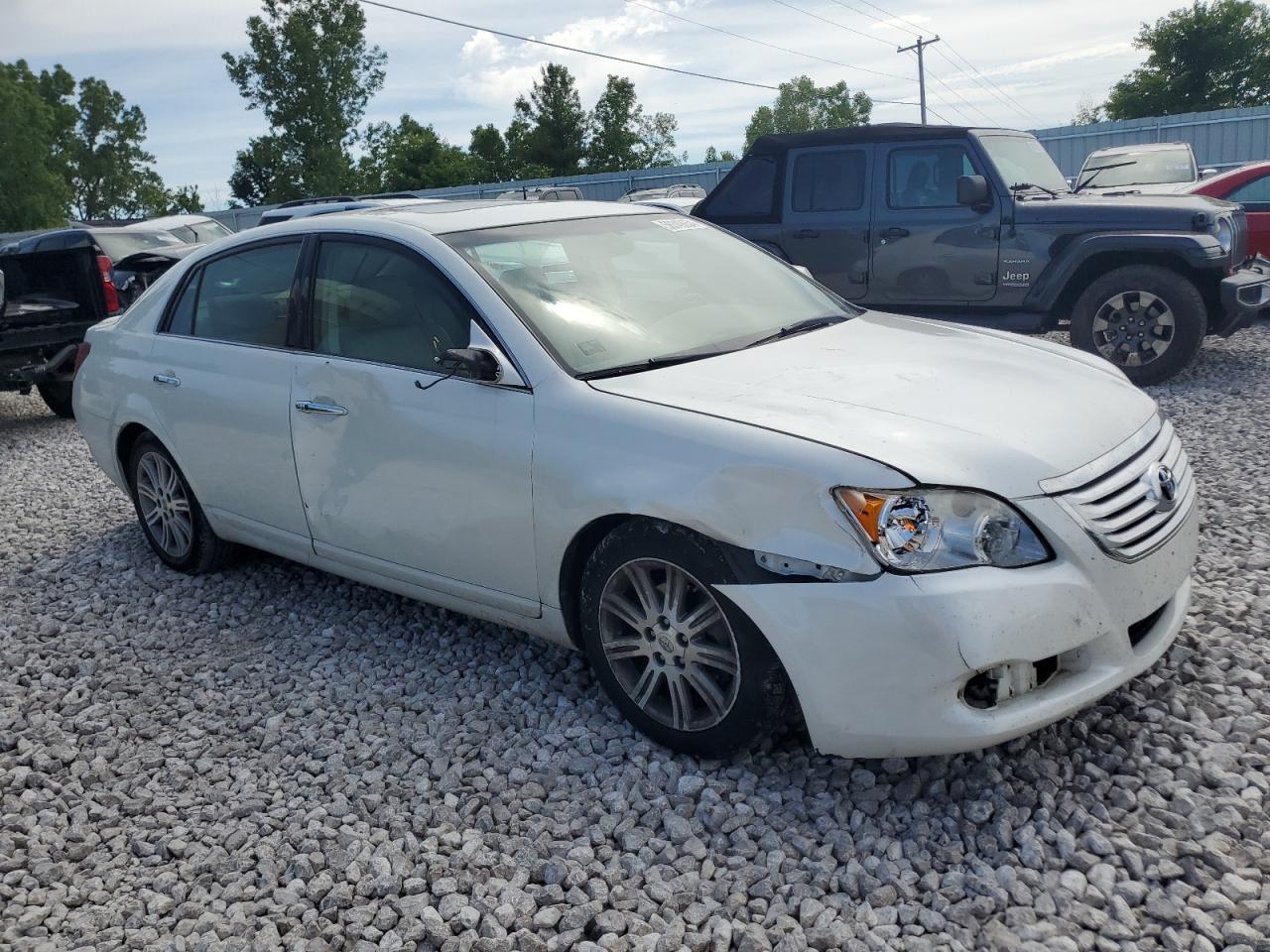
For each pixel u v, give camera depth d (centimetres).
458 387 354
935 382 325
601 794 310
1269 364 847
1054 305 841
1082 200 816
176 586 510
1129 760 301
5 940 270
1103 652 285
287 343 423
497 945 252
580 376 335
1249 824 270
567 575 335
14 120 7862
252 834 307
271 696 394
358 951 255
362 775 332
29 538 610
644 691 328
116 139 9806
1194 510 326
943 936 243
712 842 285
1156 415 340
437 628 437
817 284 448
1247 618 380
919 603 263
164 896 281
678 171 3284
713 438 295
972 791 294
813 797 299
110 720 384
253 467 439
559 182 3384
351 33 6562
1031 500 276
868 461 274
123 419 508
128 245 1359
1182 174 1245
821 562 274
